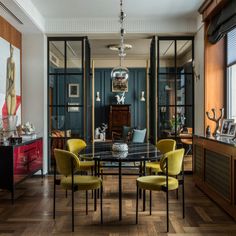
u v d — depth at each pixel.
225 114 4.89
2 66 4.56
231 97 4.77
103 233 2.85
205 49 4.96
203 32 5.05
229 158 3.27
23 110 5.57
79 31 5.45
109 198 4.05
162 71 5.75
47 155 5.71
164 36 5.69
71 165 2.99
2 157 3.84
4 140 4.21
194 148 4.82
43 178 5.35
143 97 9.37
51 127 5.78
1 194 4.30
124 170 5.89
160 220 3.20
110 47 7.45
